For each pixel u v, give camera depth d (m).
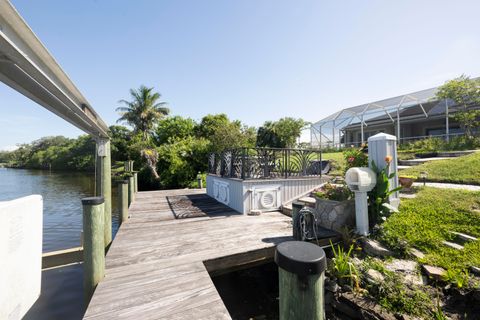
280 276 0.81
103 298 1.77
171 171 13.40
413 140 12.67
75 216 8.78
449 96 9.23
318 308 0.75
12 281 1.88
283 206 4.64
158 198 6.38
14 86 1.60
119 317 1.57
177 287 1.95
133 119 22.20
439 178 4.66
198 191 7.79
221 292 3.15
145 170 15.18
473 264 2.14
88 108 2.75
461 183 4.32
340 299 2.30
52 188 16.38
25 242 2.12
